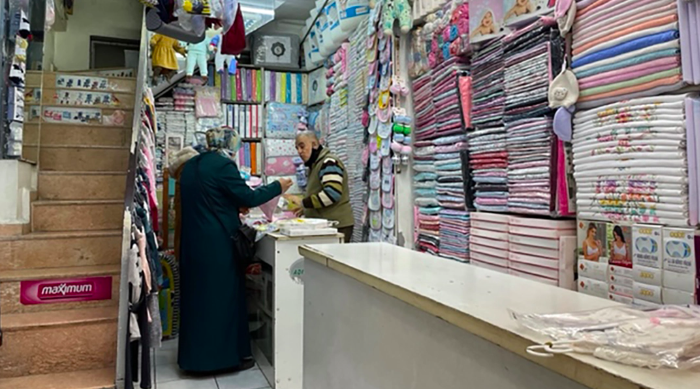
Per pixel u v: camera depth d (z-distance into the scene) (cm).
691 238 132
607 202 159
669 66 138
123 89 448
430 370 93
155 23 293
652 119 142
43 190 313
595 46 163
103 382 216
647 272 144
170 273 386
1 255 262
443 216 282
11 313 244
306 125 539
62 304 253
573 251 187
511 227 218
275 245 268
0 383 214
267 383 280
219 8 292
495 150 233
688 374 53
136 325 220
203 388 272
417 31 304
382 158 335
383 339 112
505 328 71
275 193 317
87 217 298
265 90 536
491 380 76
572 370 59
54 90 427
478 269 124
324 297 149
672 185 137
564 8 173
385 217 330
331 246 168
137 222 234
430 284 104
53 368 228
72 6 545
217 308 288
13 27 275
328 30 434
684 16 134
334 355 141
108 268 269
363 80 377
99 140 385
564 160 189
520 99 210
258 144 531
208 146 314
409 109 319
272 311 280
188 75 449
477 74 248
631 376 52
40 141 360
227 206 296
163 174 431
